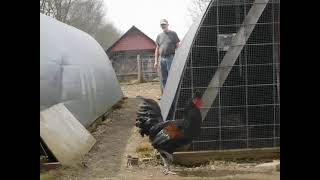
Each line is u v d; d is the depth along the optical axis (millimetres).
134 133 7410
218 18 5324
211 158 5301
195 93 5129
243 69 5352
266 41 5309
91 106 7613
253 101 5371
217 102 5387
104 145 6484
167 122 5070
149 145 6309
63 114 5973
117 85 11281
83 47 8555
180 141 5004
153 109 5289
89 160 5605
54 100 5984
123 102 11477
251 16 5285
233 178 4648
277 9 5246
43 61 5941
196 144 5375
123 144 6570
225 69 5359
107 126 8133
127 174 4953
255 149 5312
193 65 5391
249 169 5016
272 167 4977
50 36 6645
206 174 4867
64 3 30375
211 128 5383
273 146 5371
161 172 5016
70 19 33250
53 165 4934
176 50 8453
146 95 12609
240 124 5395
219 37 5348
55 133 5324
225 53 5375
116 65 24938
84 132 6223
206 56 5371
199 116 5023
